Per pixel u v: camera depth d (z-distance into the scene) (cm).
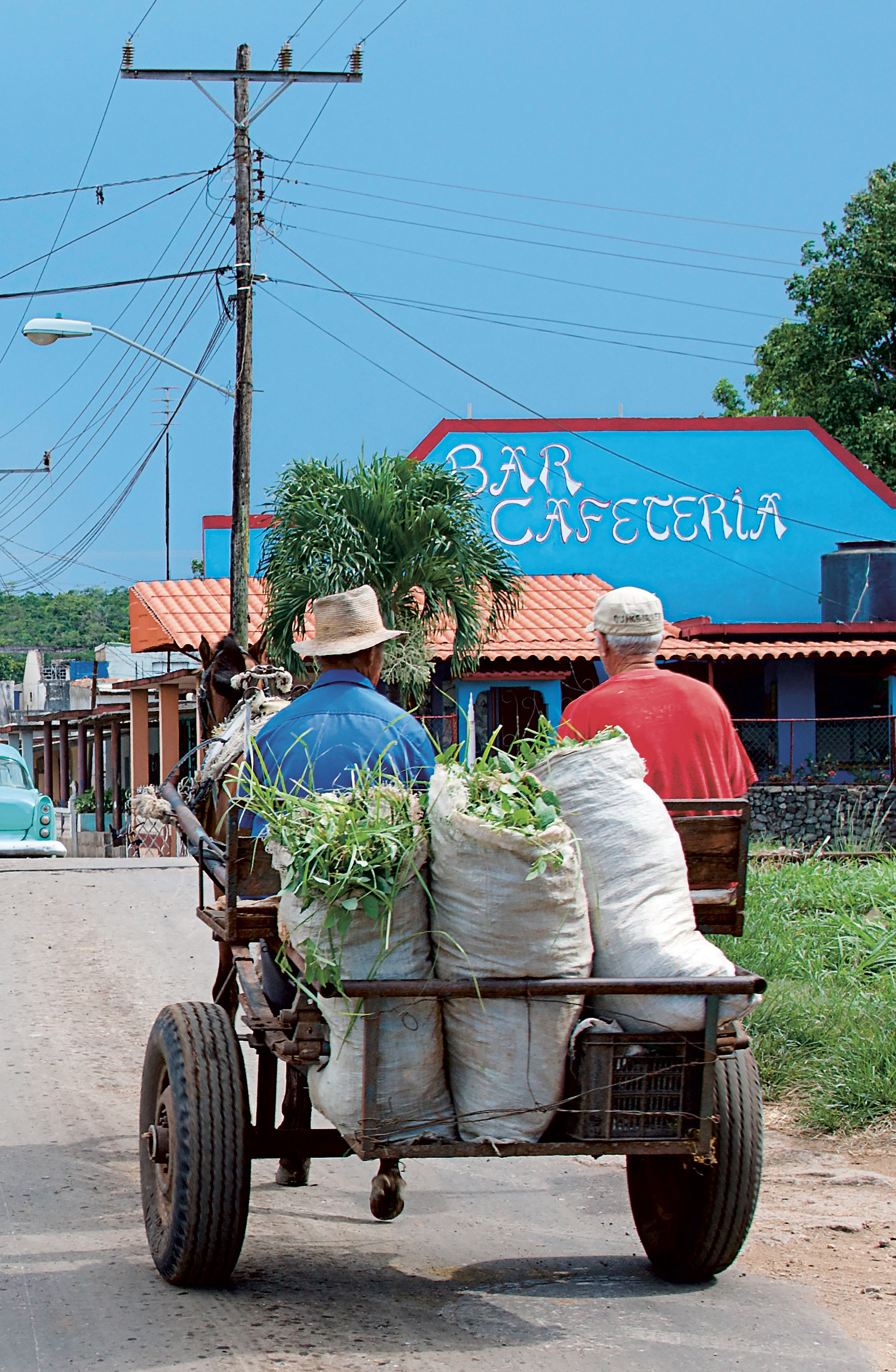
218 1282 495
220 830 663
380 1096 417
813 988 920
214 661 803
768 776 2662
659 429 2986
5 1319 467
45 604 9856
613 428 2980
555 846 401
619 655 539
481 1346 443
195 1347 439
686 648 2520
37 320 1903
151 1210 510
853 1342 452
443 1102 427
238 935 470
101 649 4944
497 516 2941
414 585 1973
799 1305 489
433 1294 500
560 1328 462
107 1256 538
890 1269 534
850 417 3578
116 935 1393
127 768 4459
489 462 2944
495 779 415
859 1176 666
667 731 512
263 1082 516
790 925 1073
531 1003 416
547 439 2959
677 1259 511
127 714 3675
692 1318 475
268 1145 489
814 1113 757
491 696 2502
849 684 2808
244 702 719
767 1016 858
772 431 3022
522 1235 590
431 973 419
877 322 3434
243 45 2188
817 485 3028
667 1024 423
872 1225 593
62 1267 524
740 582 3000
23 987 1130
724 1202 481
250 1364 426
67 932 1410
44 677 5641
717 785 517
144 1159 520
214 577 2852
